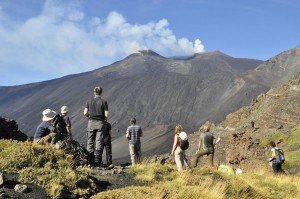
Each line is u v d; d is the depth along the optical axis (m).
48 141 12.70
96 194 10.27
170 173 13.59
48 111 13.20
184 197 10.95
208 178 12.68
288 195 14.52
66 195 9.74
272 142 19.84
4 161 10.64
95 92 14.98
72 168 11.20
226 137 77.50
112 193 10.20
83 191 10.07
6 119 18.12
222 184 12.40
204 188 11.79
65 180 10.13
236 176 14.60
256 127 113.38
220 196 11.46
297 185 16.16
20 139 18.00
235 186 12.82
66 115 14.75
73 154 13.08
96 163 14.48
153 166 13.74
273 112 118.19
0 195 8.91
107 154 15.20
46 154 11.34
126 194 10.26
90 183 10.61
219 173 13.61
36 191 9.54
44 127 13.05
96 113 14.73
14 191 9.30
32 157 11.04
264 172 19.61
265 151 65.25
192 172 13.33
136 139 18.27
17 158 10.83
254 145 66.81
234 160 67.25
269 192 14.24
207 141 16.95
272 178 16.64
